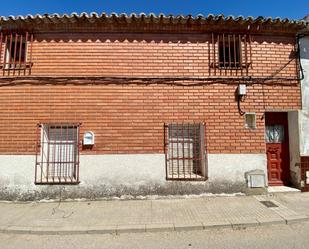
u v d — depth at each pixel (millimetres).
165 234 4750
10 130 6723
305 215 5352
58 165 6918
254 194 6781
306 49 7219
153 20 6699
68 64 6891
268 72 7039
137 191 6656
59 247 4281
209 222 5062
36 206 6219
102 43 6969
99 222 5172
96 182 6641
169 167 6973
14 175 6625
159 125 6812
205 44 7055
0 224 5121
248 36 7090
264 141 6887
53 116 6754
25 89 6805
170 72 6945
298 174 7039
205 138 6824
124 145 6734
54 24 6840
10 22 6742
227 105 6906
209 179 6734
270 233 4691
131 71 6914
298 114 7020
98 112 6785
